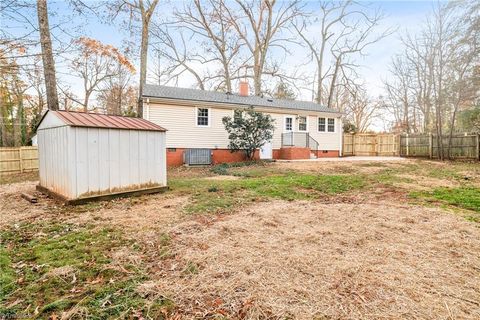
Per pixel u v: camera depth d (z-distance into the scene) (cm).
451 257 256
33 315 181
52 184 571
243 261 250
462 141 1435
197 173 1029
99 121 555
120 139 561
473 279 215
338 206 465
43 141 604
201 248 286
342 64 2431
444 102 1530
